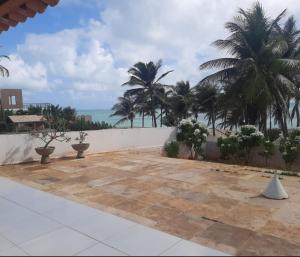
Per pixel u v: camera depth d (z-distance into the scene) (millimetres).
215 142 13422
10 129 21578
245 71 17234
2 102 25656
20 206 4930
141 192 6086
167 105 33375
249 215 4738
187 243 3389
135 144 13258
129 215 4711
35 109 24500
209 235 3955
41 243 3471
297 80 18719
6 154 9391
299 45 18922
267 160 11445
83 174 7879
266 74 17000
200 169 8406
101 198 5672
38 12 2949
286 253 3445
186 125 13609
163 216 4680
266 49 16547
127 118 38281
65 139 10570
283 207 5129
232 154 12211
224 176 7492
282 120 17953
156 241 3453
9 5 2801
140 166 8922
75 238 3588
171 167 8727
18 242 3518
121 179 7254
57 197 5496
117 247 3311
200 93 26812
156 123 34969
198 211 4914
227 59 17953
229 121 19000
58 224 4078
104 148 12086
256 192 6039
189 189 6293
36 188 6457
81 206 4902
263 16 17375
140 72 33062
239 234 3998
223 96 18438
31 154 9945
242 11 17766
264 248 3580
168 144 13266
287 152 10742
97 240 3514
